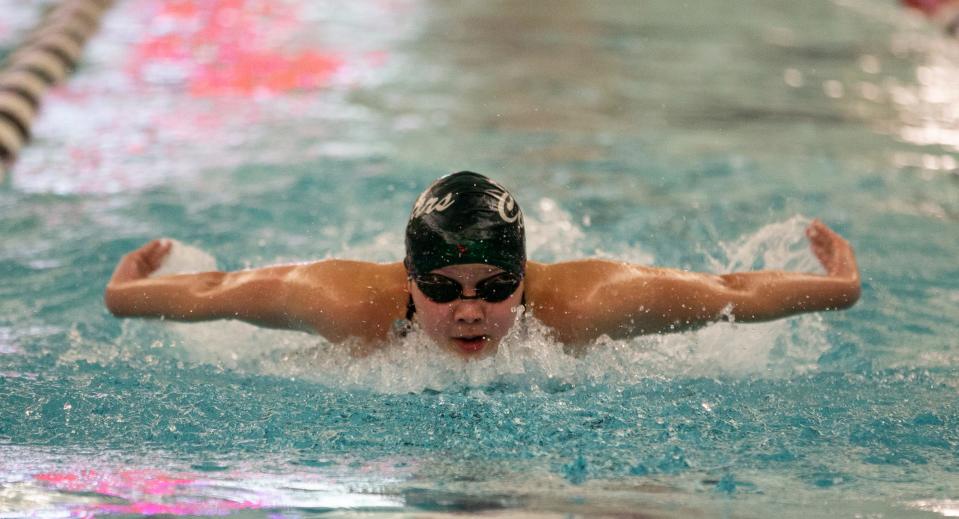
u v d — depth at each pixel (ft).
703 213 52.85
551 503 24.18
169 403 31.14
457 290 30.68
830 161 63.41
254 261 45.62
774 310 34.81
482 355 32.81
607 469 26.35
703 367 34.45
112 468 26.25
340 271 35.01
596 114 75.15
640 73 88.79
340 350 34.47
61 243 47.91
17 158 62.39
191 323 37.86
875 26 111.55
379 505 24.02
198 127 69.82
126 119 71.97
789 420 29.99
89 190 56.24
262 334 37.91
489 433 28.73
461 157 63.26
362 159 62.23
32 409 30.40
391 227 50.14
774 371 34.58
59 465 26.37
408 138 67.51
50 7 110.42
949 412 30.78
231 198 54.54
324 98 78.74
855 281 35.88
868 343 37.40
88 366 34.63
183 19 107.96
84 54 92.12
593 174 60.18
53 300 41.34
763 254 43.19
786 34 106.32
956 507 24.21
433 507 23.91
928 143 68.39
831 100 80.59
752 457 27.25
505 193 31.60
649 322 34.30
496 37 102.63
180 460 26.86
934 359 35.86
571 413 30.27
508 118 73.56
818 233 38.70
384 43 98.73
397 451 27.50
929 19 115.24
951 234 50.39
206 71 86.99
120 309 36.32
